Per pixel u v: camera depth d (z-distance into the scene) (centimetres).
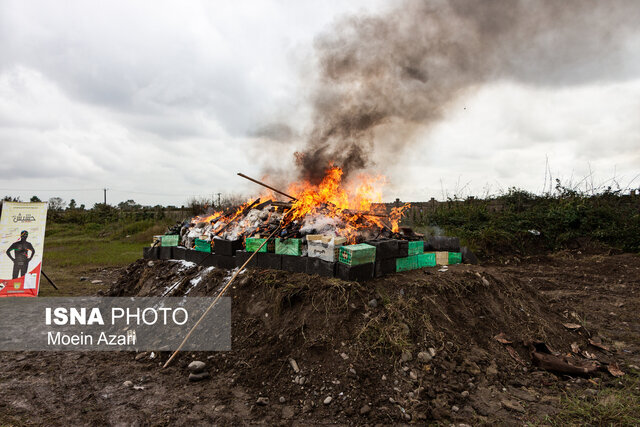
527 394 390
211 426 337
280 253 557
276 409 362
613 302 721
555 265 1063
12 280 812
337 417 348
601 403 365
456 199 1580
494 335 483
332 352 411
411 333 438
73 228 2411
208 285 583
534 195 1473
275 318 468
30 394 396
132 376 439
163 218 2330
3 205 839
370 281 507
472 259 700
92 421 344
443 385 388
